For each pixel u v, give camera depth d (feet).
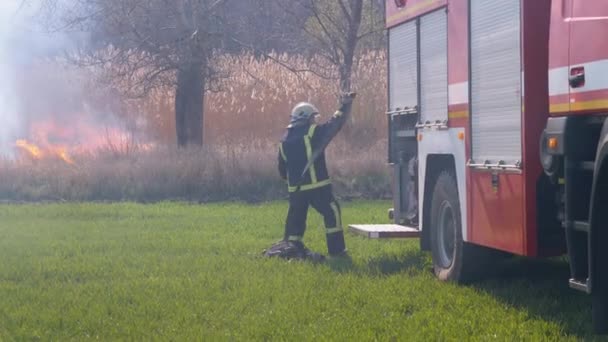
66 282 39.65
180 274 40.91
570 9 28.60
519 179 32.01
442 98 39.60
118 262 44.19
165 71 93.86
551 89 29.53
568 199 28.37
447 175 39.37
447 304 33.53
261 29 100.99
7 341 29.66
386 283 37.68
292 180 45.34
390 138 47.80
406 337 28.73
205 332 30.09
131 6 90.22
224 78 95.86
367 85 99.91
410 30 44.04
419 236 43.57
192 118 94.17
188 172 81.00
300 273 40.24
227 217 64.18
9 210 69.67
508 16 32.81
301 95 100.17
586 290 27.02
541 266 41.16
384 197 80.69
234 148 90.48
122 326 31.27
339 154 89.04
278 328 30.37
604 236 26.71
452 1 37.86
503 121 33.24
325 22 104.22
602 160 26.12
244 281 38.47
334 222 45.55
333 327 30.32
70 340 29.73
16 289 37.99
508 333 28.73
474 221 35.76
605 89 26.68
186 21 89.81
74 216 65.82
